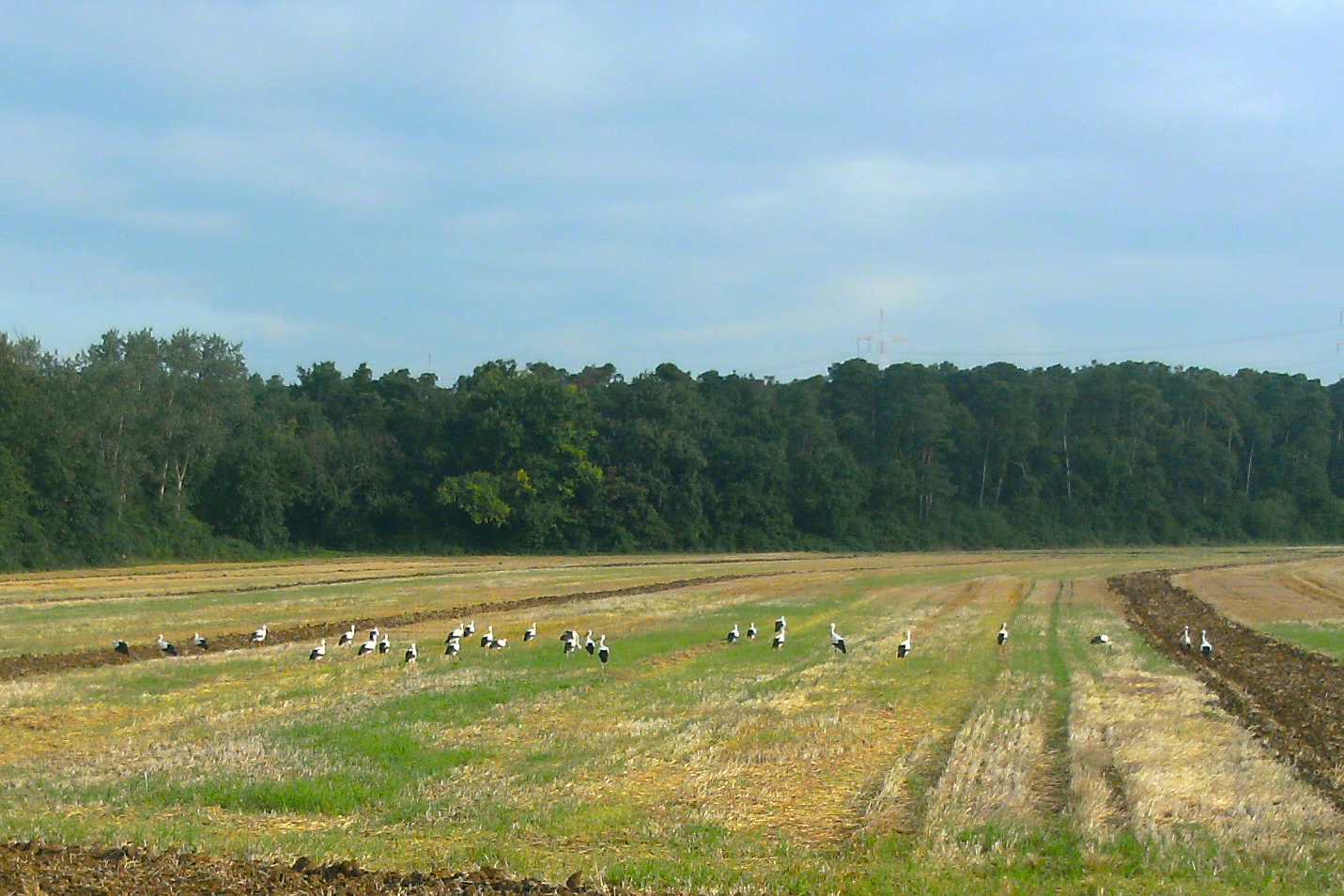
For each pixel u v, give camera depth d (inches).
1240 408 5398.6
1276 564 3253.0
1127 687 935.0
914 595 2066.9
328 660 1100.5
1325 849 482.6
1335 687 962.1
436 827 518.6
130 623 1476.4
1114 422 5260.8
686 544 4165.8
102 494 2962.6
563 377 5000.0
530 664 1067.9
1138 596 2092.8
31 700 855.7
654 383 4325.8
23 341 3164.4
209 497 3476.9
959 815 528.1
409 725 746.2
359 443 3833.7
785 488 4483.3
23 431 2802.7
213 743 694.5
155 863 449.1
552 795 576.4
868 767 635.5
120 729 754.2
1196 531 4982.8
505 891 419.5
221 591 2071.9
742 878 442.0
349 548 3742.6
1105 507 5027.1
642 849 487.2
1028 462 5132.9
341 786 580.1
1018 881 438.6
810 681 960.3
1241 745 686.5
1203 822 519.8
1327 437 5457.7
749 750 674.8
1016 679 967.6
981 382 5251.0
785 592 2154.3
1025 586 2331.4
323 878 430.9
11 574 2571.4
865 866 458.0
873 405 5093.5
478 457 3917.3
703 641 1270.9
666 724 756.6
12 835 493.7
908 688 919.0
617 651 1155.9
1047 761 653.3
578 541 3951.8
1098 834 494.9
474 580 2416.3
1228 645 1343.5
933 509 4793.3
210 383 3582.7
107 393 3189.0
